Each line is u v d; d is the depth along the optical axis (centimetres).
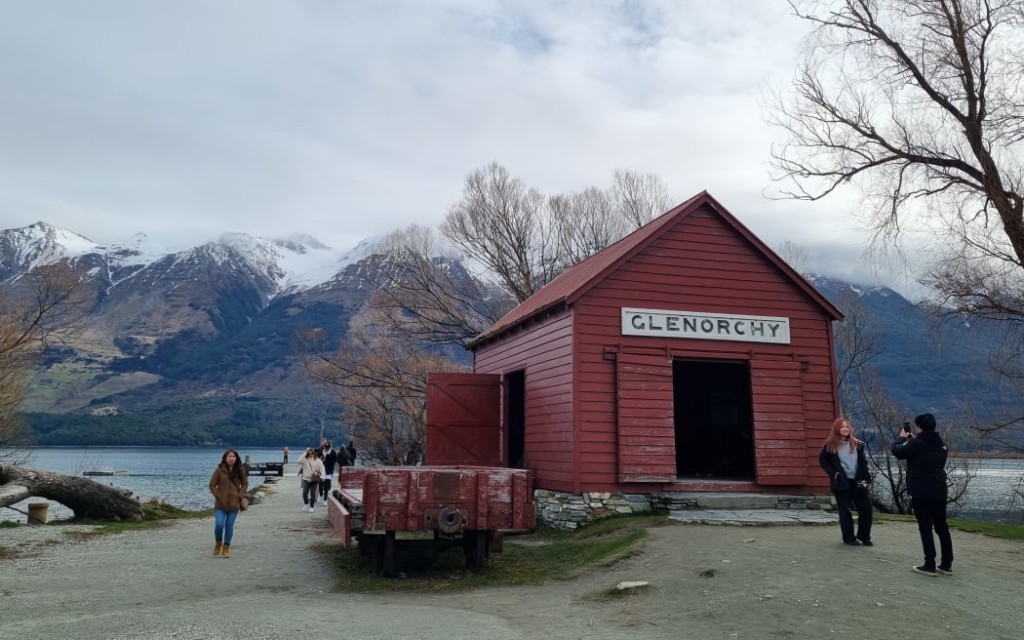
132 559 1198
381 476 990
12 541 1376
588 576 1005
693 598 815
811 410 1603
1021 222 1678
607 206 3850
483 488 1012
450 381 1919
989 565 964
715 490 1509
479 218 3703
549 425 1596
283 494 3077
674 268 1579
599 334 1509
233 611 808
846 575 873
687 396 2134
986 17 1703
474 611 814
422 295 3569
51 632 708
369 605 853
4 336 2961
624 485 1471
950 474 2880
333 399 5484
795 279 1636
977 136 1720
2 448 3331
